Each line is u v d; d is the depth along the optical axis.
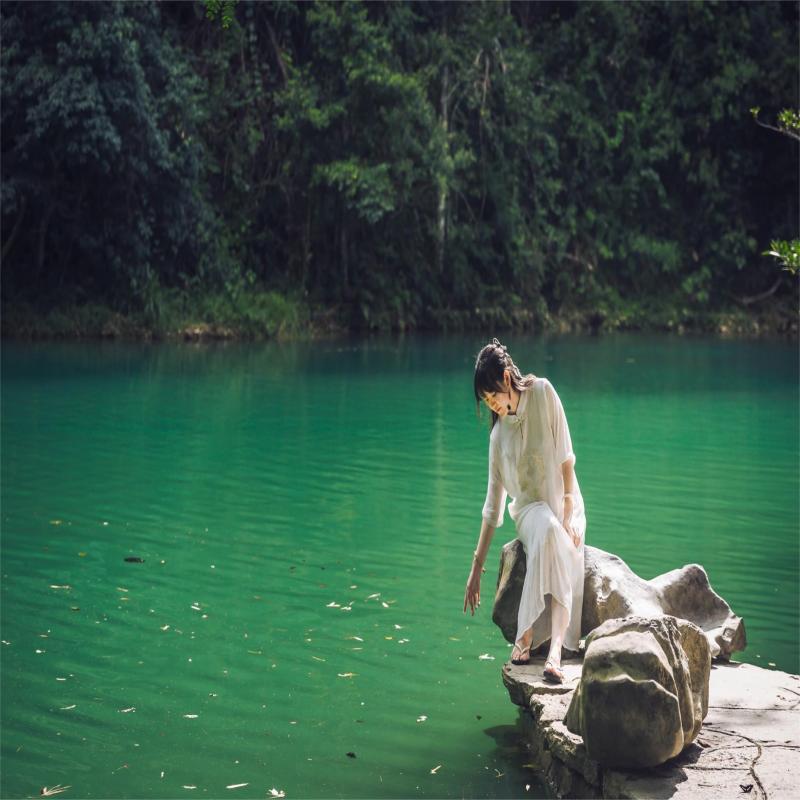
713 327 35.62
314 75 29.62
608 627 4.15
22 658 5.56
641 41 37.09
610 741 3.91
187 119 26.66
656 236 36.59
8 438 12.34
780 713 4.42
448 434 13.16
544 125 33.94
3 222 27.55
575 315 34.88
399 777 4.31
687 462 11.50
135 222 26.62
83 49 23.81
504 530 8.51
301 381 18.61
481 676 5.39
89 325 27.11
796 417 15.06
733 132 36.47
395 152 29.19
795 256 6.67
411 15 31.22
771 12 36.69
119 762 4.42
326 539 8.11
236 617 6.27
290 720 4.84
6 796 4.12
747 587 6.96
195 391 16.95
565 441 5.01
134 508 9.02
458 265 32.22
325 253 31.50
